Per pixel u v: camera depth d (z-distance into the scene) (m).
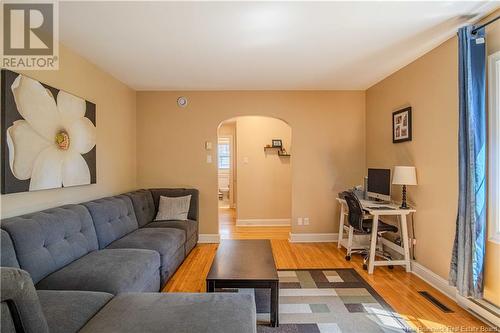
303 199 4.74
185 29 2.54
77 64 3.04
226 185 9.26
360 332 2.14
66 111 2.79
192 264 3.62
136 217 3.62
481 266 2.31
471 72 2.32
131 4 2.12
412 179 3.20
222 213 7.54
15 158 2.18
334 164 4.73
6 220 2.00
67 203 2.86
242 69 3.65
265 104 4.69
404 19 2.38
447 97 2.78
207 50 3.02
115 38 2.70
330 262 3.71
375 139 4.38
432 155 3.01
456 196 2.66
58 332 1.37
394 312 2.43
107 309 1.56
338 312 2.43
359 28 2.54
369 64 3.49
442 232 2.85
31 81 2.34
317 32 2.62
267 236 5.14
